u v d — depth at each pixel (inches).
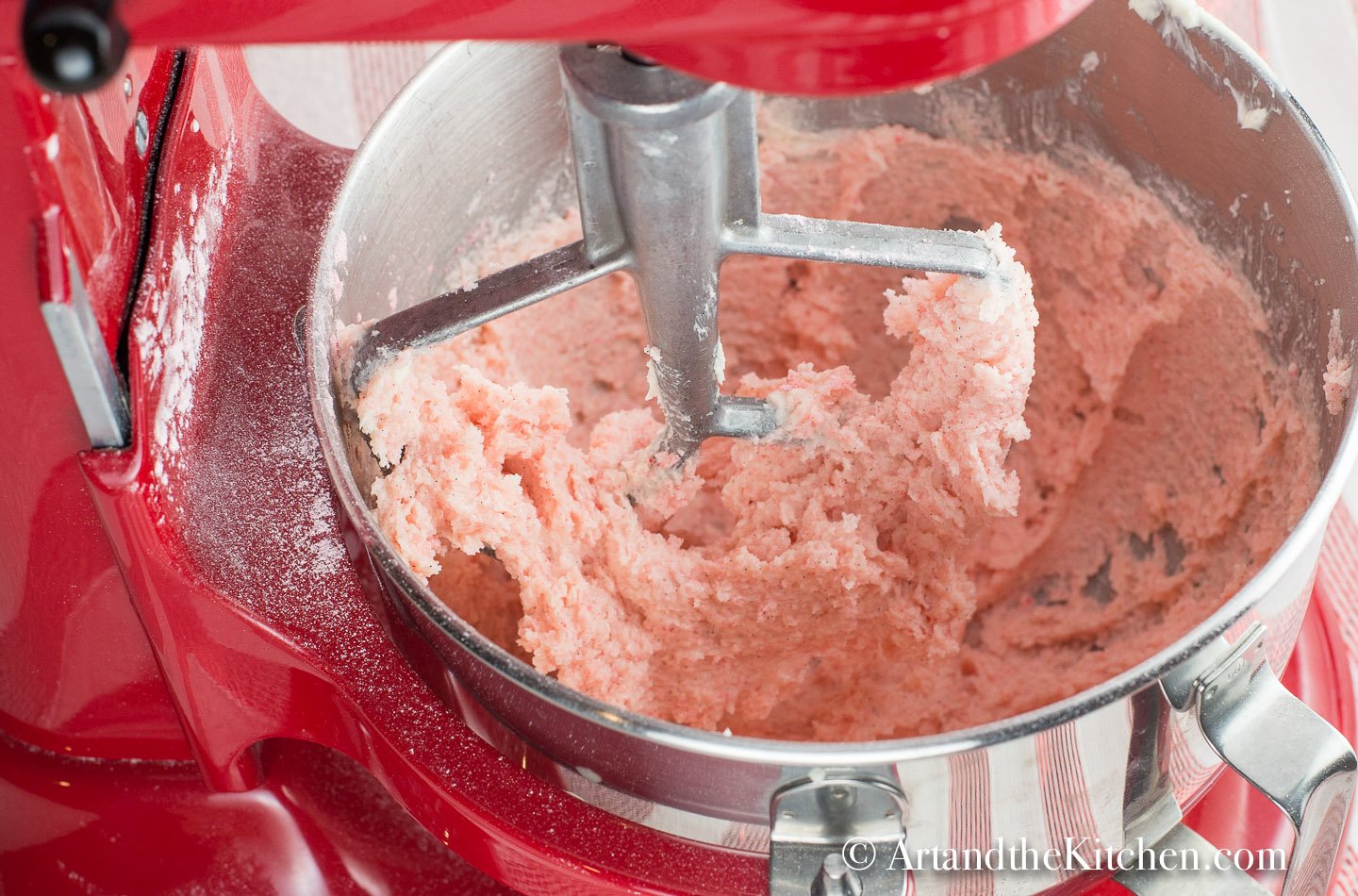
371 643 21.2
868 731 25.4
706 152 18.5
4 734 23.8
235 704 21.7
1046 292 26.6
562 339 26.4
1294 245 22.5
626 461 23.6
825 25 16.1
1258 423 24.0
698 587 23.6
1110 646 25.8
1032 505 27.0
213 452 21.5
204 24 16.5
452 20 16.5
